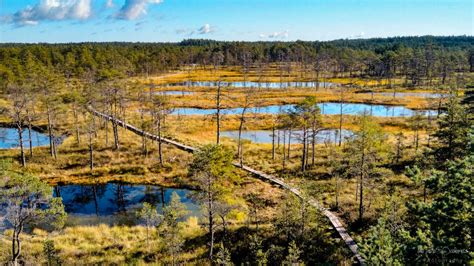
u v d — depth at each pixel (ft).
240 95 366.43
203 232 110.22
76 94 215.10
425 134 224.94
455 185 46.03
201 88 407.64
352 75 531.91
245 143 214.48
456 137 102.58
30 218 86.84
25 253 93.09
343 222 111.04
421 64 449.48
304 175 160.25
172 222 95.76
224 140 220.23
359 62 505.25
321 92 383.04
